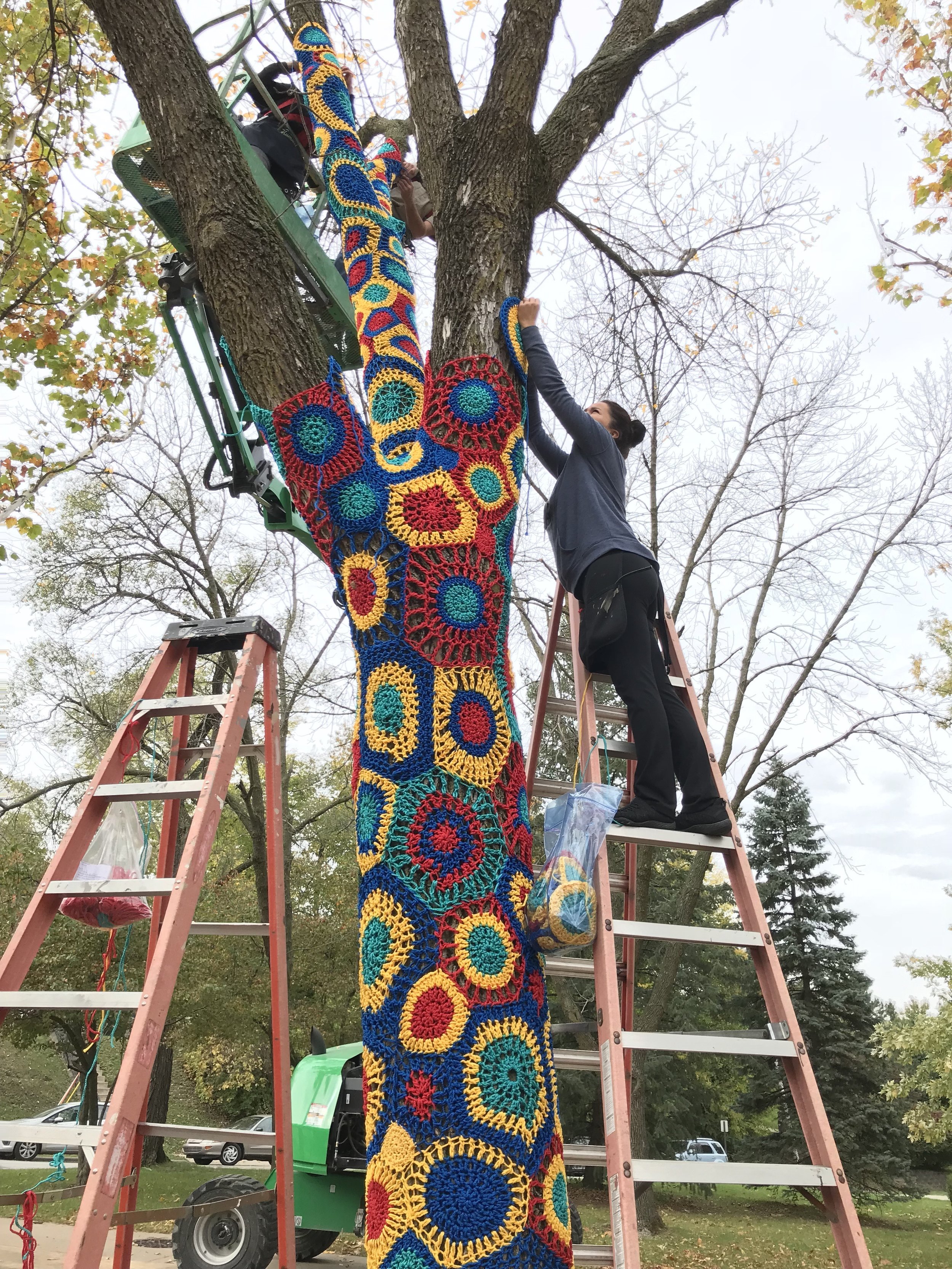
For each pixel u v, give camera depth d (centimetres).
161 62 296
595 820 230
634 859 401
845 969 2275
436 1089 202
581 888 219
